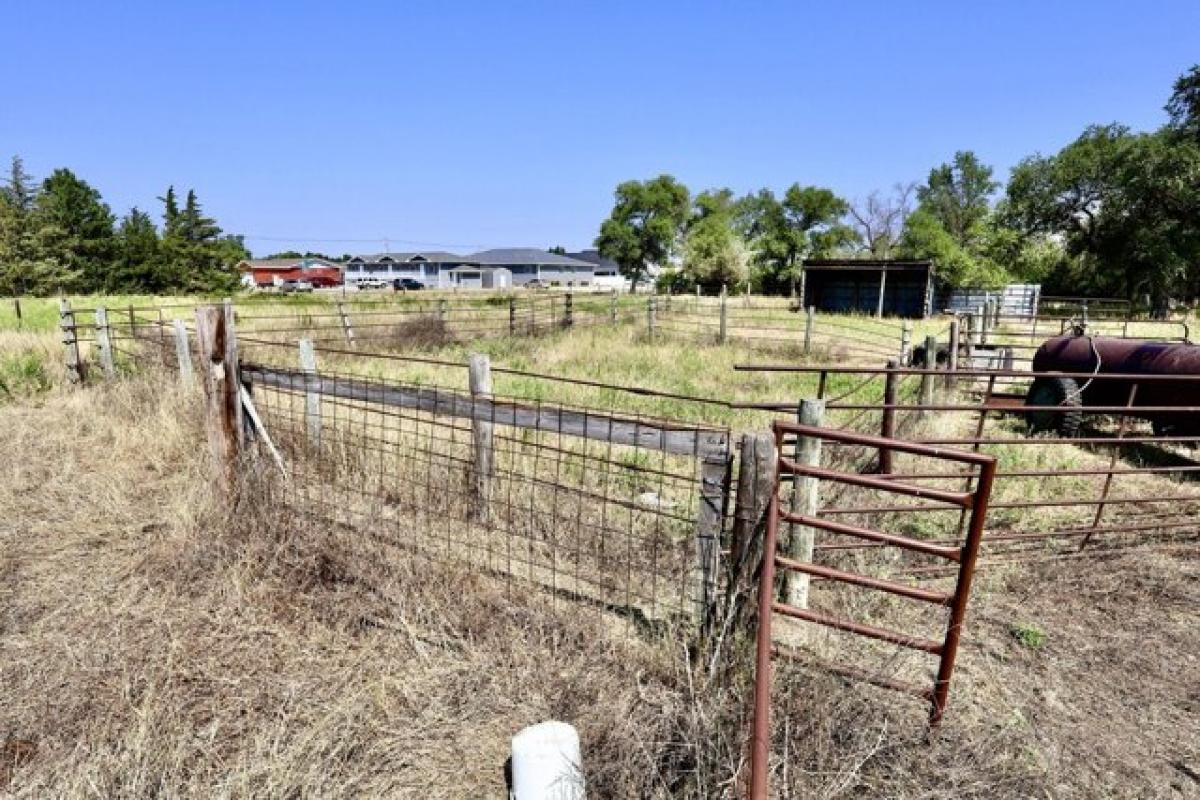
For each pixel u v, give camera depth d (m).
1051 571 4.32
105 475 5.59
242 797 2.39
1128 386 7.71
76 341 9.62
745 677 2.84
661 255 80.31
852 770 2.34
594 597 3.78
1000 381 10.77
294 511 4.29
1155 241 36.53
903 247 41.03
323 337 17.33
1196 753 2.88
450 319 18.38
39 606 3.67
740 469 3.05
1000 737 2.84
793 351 16.06
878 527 4.84
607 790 2.50
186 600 3.70
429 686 3.07
